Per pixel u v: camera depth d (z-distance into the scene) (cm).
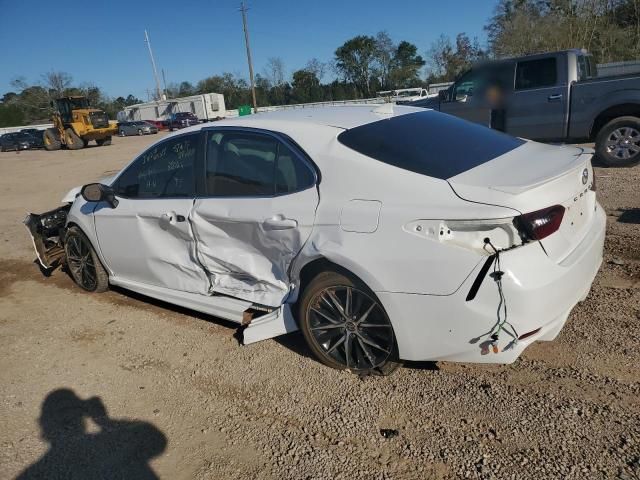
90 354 400
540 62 868
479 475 242
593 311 365
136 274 452
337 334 324
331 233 302
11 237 802
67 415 325
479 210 257
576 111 835
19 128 5628
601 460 240
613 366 304
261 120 364
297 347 371
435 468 250
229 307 376
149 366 373
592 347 324
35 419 324
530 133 895
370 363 317
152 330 427
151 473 269
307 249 311
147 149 433
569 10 3052
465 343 271
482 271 256
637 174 746
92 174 1587
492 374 312
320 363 345
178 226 392
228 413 310
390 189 288
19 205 1112
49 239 580
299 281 332
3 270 636
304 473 257
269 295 358
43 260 571
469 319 264
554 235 265
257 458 271
